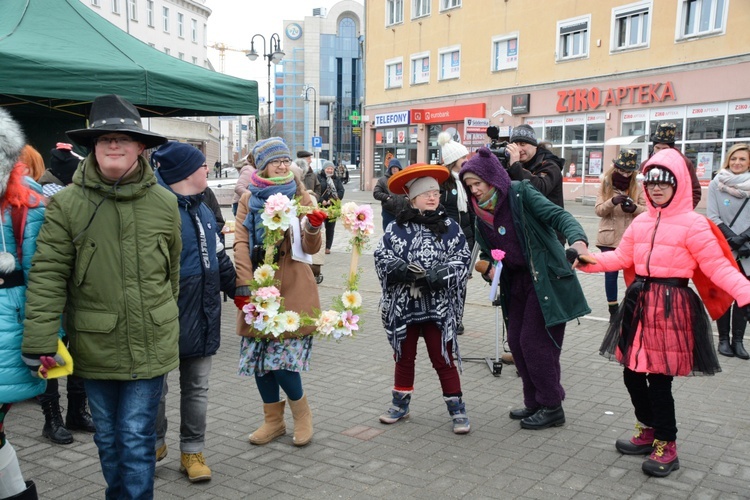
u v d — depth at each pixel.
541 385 4.34
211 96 7.04
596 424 4.47
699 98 22.20
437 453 4.02
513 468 3.80
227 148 98.75
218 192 19.48
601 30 25.03
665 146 5.72
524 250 4.29
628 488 3.54
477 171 4.27
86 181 2.85
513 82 28.94
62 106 8.38
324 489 3.55
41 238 2.75
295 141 99.38
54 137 8.93
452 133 7.05
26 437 4.25
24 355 2.67
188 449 3.66
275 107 95.88
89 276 2.84
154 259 2.94
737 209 5.83
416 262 4.20
